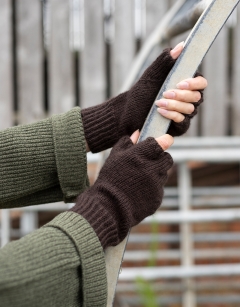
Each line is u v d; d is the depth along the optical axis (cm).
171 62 102
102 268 86
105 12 271
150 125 98
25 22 266
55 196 113
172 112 97
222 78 273
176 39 262
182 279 283
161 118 97
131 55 270
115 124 109
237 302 281
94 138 109
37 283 77
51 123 107
